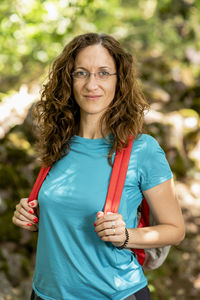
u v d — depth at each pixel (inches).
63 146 71.6
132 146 66.9
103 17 236.5
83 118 71.9
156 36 274.8
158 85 233.1
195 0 282.7
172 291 146.7
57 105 73.9
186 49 263.7
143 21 286.5
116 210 63.3
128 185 65.8
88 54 68.2
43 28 191.9
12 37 197.3
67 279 66.1
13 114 188.7
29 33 190.9
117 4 259.1
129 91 70.2
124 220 66.1
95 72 68.2
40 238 68.9
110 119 68.7
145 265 74.2
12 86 225.9
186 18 284.8
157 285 144.9
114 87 69.9
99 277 65.5
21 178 164.6
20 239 151.7
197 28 279.6
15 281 137.1
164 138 197.8
